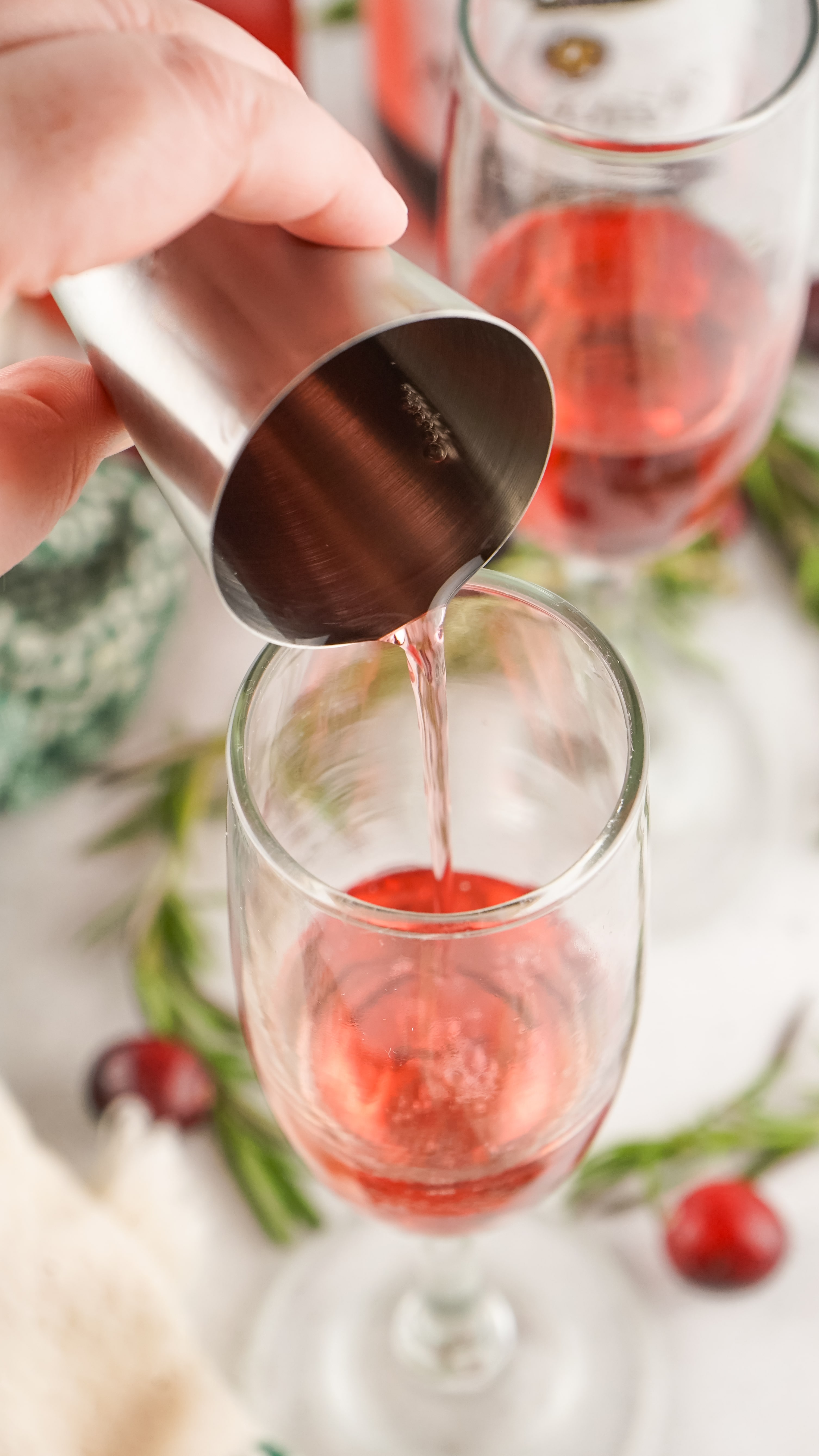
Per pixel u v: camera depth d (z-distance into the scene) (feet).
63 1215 1.41
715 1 1.50
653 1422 1.43
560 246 1.47
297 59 1.66
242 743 1.19
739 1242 1.43
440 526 1.21
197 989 1.53
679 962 1.56
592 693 1.22
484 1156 1.25
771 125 1.40
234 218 1.13
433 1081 1.23
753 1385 1.43
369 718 1.28
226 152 1.11
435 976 1.19
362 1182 1.27
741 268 1.47
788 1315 1.45
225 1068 1.50
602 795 1.25
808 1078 1.51
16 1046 1.52
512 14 1.50
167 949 1.53
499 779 1.32
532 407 1.17
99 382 1.18
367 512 1.20
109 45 1.11
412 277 1.13
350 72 1.89
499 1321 1.49
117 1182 1.45
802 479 1.68
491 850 1.35
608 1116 1.36
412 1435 1.46
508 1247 1.51
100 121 1.10
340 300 1.11
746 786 1.64
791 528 1.67
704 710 1.67
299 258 1.12
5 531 1.25
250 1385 1.46
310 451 1.21
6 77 1.10
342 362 1.20
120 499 1.59
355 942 1.18
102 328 1.14
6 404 1.25
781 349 1.49
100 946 1.55
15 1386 1.37
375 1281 1.52
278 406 1.20
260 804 1.22
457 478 1.21
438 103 1.70
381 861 1.36
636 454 1.44
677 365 1.46
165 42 1.12
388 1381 1.48
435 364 1.18
